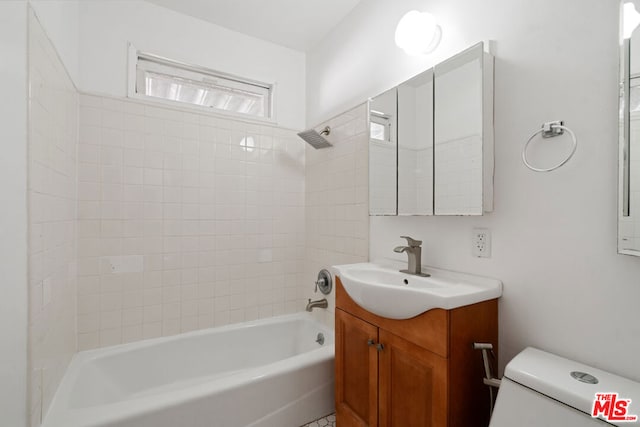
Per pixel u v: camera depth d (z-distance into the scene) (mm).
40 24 1143
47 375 1221
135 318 1894
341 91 2102
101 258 1800
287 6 1987
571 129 964
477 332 1063
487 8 1209
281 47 2441
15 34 992
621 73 837
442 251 1382
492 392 1033
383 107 1642
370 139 1718
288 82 2469
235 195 2232
